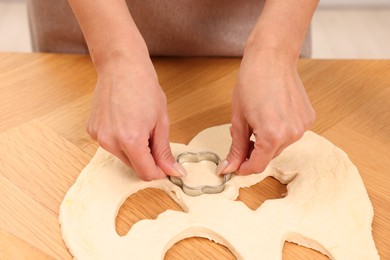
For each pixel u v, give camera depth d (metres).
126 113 0.63
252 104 0.63
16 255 0.63
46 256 0.63
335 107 0.85
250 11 0.93
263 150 0.64
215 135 0.79
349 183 0.71
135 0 0.91
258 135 0.63
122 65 0.66
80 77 0.92
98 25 0.69
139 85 0.65
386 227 0.67
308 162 0.74
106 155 0.75
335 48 1.99
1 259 0.63
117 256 0.62
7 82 0.91
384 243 0.65
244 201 0.72
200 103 0.87
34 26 1.02
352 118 0.83
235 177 0.73
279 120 0.62
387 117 0.84
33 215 0.68
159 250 0.63
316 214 0.67
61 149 0.78
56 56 0.97
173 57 0.98
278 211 0.67
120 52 0.67
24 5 2.23
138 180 0.72
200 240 0.66
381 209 0.69
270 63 0.65
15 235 0.65
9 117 0.84
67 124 0.83
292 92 0.65
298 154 0.75
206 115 0.84
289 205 0.68
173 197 0.71
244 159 0.69
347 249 0.62
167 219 0.66
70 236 0.64
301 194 0.69
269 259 0.62
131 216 0.69
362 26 2.12
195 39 0.95
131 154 0.63
